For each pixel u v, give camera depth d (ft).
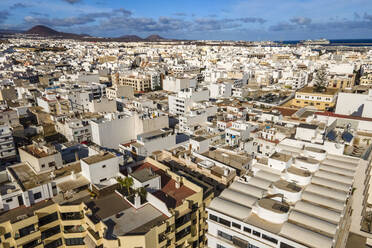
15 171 217.36
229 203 167.53
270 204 159.22
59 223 180.45
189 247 193.26
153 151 313.53
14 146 372.79
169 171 218.18
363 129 269.44
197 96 510.99
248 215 158.30
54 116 430.20
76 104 506.89
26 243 166.20
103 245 154.81
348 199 174.09
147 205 182.39
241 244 156.25
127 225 163.94
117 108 520.42
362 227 215.10
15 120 440.86
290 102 573.33
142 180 192.34
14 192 182.70
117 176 215.31
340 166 206.59
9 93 621.31
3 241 162.50
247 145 297.74
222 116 398.01
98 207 181.06
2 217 173.78
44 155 219.82
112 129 356.59
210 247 174.40
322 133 255.09
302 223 147.95
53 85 647.56
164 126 389.19
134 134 383.86
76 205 178.19
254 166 219.61
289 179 191.62
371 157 222.89
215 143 312.71
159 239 161.89
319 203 164.04
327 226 143.43
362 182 201.77
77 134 370.94
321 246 131.34
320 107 518.37
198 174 240.94
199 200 194.29
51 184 197.06
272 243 145.59
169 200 189.06
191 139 289.74
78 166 226.58
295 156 222.48
